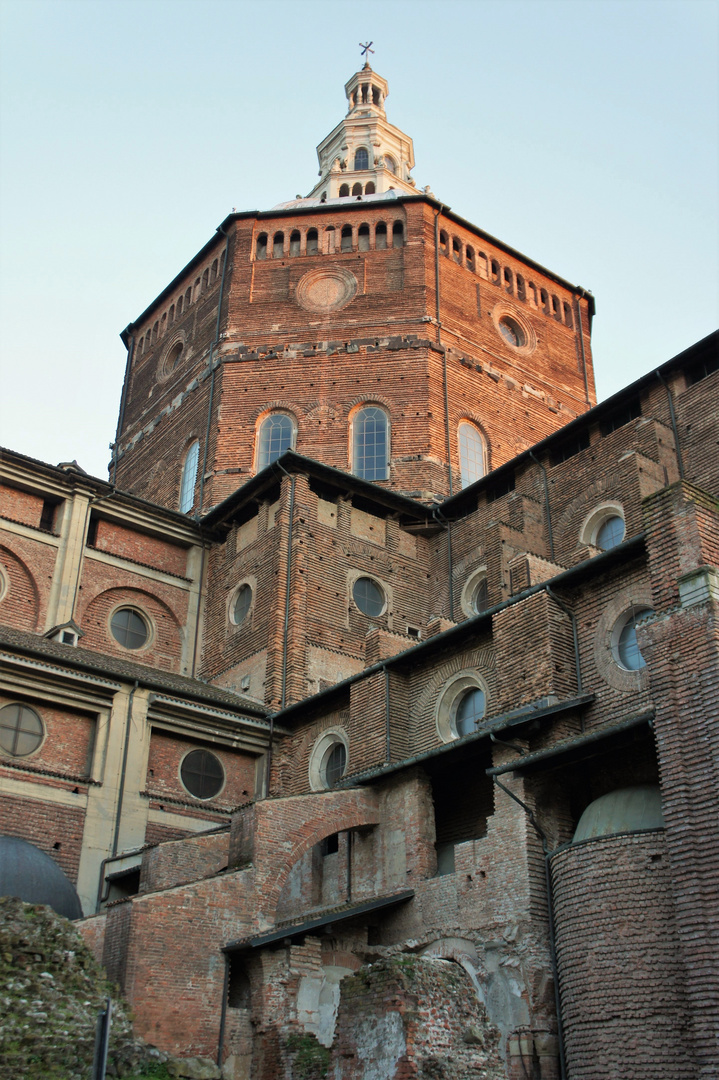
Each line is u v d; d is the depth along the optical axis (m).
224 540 42.75
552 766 24.03
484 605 38.72
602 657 26.50
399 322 46.84
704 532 22.47
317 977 24.38
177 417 49.28
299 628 36.94
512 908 23.22
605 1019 20.11
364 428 45.09
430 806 27.83
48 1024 19.19
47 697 31.88
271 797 27.28
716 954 18.56
